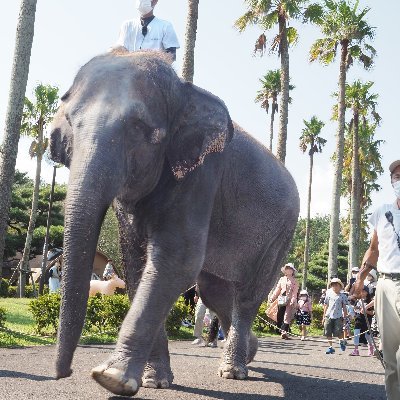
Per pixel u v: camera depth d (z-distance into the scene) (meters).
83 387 6.64
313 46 37.59
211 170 6.51
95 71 5.52
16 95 14.39
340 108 36.81
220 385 7.42
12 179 14.41
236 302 8.33
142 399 6.11
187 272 6.09
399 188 5.94
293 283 19.48
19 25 14.47
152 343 5.73
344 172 57.50
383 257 5.90
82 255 4.84
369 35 36.78
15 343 11.52
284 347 15.98
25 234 51.22
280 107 30.28
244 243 7.58
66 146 5.50
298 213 8.43
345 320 15.45
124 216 6.48
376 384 8.70
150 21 7.18
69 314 4.85
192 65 20.50
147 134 5.46
